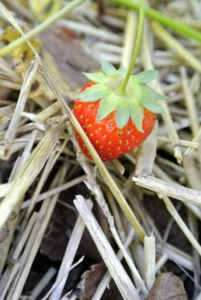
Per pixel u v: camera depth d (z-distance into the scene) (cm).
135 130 15
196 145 16
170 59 22
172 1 24
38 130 16
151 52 22
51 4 21
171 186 15
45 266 16
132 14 22
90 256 16
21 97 14
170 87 21
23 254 15
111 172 18
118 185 17
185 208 18
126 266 16
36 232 15
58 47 19
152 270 15
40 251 16
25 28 18
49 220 17
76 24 22
